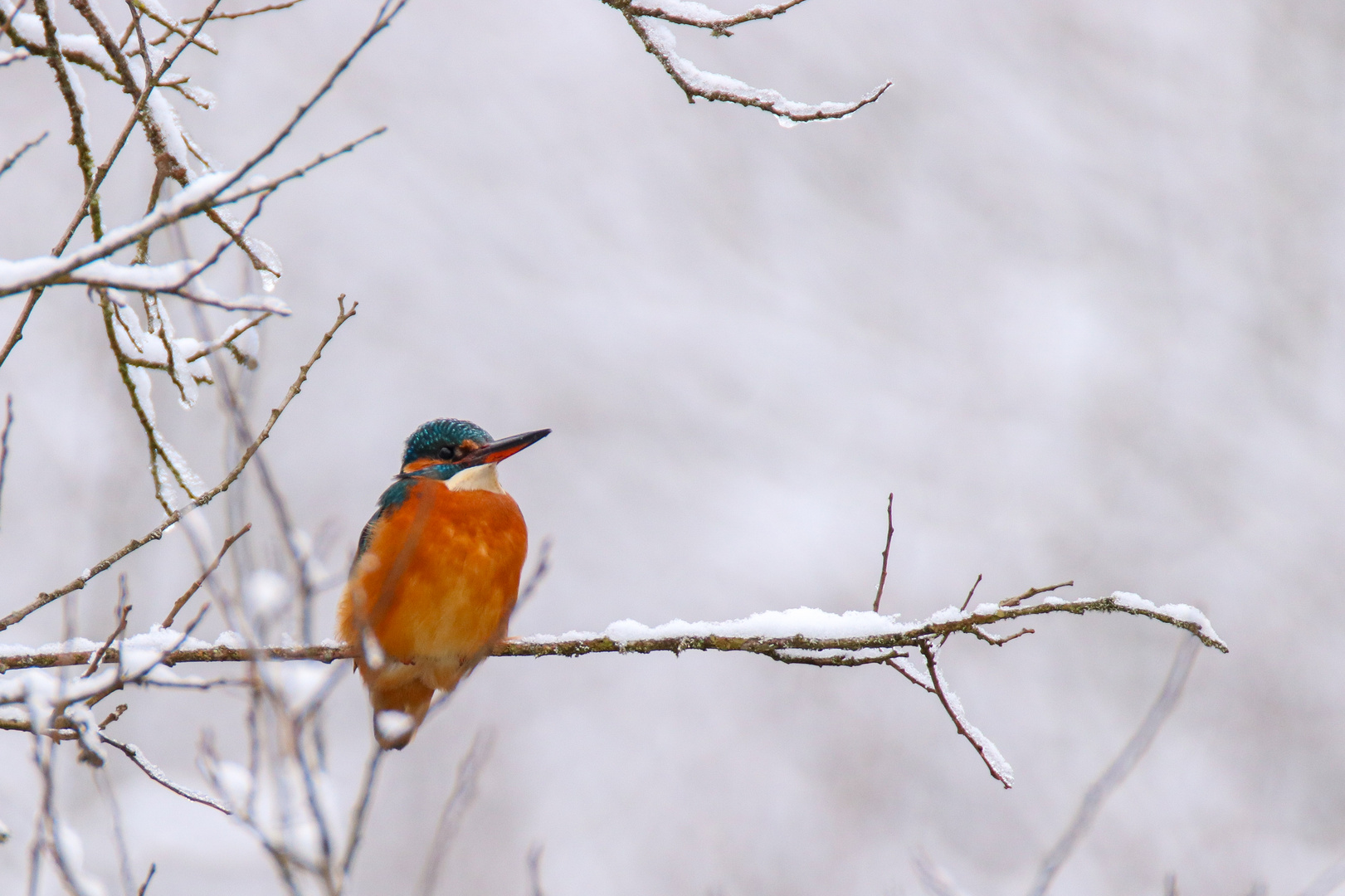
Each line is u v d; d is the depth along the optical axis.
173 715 12.76
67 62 5.87
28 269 4.09
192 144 6.02
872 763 14.15
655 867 13.50
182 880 9.60
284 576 4.47
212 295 4.91
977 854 13.50
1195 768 13.94
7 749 9.47
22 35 5.54
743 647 6.23
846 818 13.81
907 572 15.43
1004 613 5.95
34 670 5.70
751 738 14.45
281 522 4.41
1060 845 5.13
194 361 6.37
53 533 12.41
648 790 14.06
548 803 13.81
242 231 5.74
